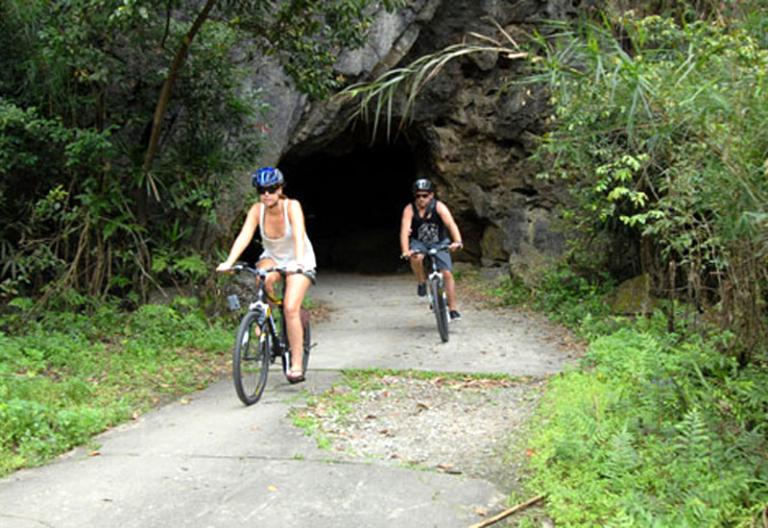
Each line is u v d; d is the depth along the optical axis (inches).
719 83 130.3
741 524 128.5
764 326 187.2
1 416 184.2
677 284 343.0
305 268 230.1
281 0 366.0
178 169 347.6
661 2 295.6
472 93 564.7
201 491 154.6
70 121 343.9
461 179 591.5
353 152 713.0
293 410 210.4
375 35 482.0
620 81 126.2
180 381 251.9
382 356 289.4
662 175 232.8
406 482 157.8
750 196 124.4
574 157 191.3
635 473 147.8
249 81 436.1
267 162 447.8
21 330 307.1
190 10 373.1
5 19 322.3
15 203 344.5
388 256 689.6
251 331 219.0
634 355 240.7
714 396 185.3
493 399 223.1
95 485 158.1
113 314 328.5
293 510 145.4
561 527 135.2
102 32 321.4
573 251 436.8
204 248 388.8
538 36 140.6
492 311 412.8
